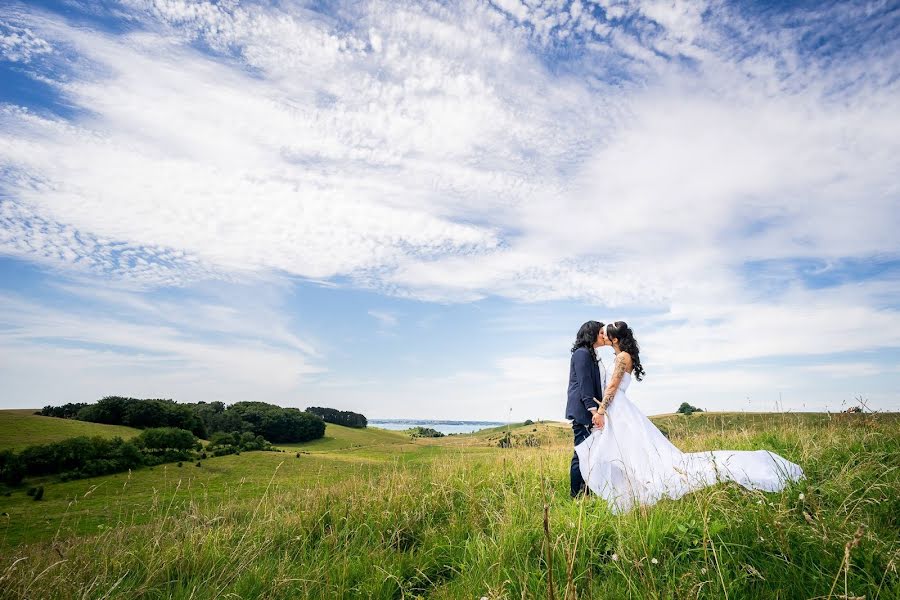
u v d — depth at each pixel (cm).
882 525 342
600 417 544
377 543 482
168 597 386
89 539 495
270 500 646
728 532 356
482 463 792
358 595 375
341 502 611
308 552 480
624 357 562
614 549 356
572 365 598
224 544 477
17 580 383
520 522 443
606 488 497
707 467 473
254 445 7456
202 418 9481
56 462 4734
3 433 6284
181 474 4728
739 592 284
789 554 315
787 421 780
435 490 631
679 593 280
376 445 10012
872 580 269
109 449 5188
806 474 478
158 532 505
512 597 317
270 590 383
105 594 374
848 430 644
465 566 397
